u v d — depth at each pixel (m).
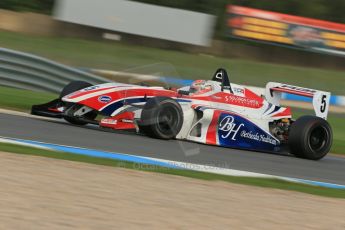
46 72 45.69
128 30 81.94
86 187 18.00
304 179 25.19
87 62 75.00
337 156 36.69
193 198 18.52
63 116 29.02
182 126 29.25
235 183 21.95
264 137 31.72
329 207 19.95
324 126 32.09
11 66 44.44
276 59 96.12
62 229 13.76
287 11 102.56
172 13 81.94
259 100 32.91
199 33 81.75
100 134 28.44
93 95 28.50
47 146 23.41
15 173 18.41
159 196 18.14
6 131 25.36
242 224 16.16
